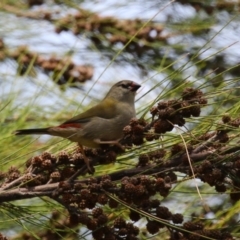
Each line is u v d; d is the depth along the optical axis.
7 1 13.49
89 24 13.66
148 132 7.20
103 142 7.45
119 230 7.02
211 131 7.31
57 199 7.17
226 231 7.20
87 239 7.67
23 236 9.09
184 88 7.54
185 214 9.57
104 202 6.95
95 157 7.56
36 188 7.29
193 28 13.59
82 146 8.05
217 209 10.30
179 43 13.71
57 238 8.84
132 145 7.47
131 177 7.03
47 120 10.09
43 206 7.81
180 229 6.69
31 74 11.70
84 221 7.02
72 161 7.51
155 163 7.26
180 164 7.08
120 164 8.37
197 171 6.90
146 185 6.89
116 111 8.55
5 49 13.03
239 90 10.59
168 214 6.91
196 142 7.20
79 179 7.72
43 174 7.52
